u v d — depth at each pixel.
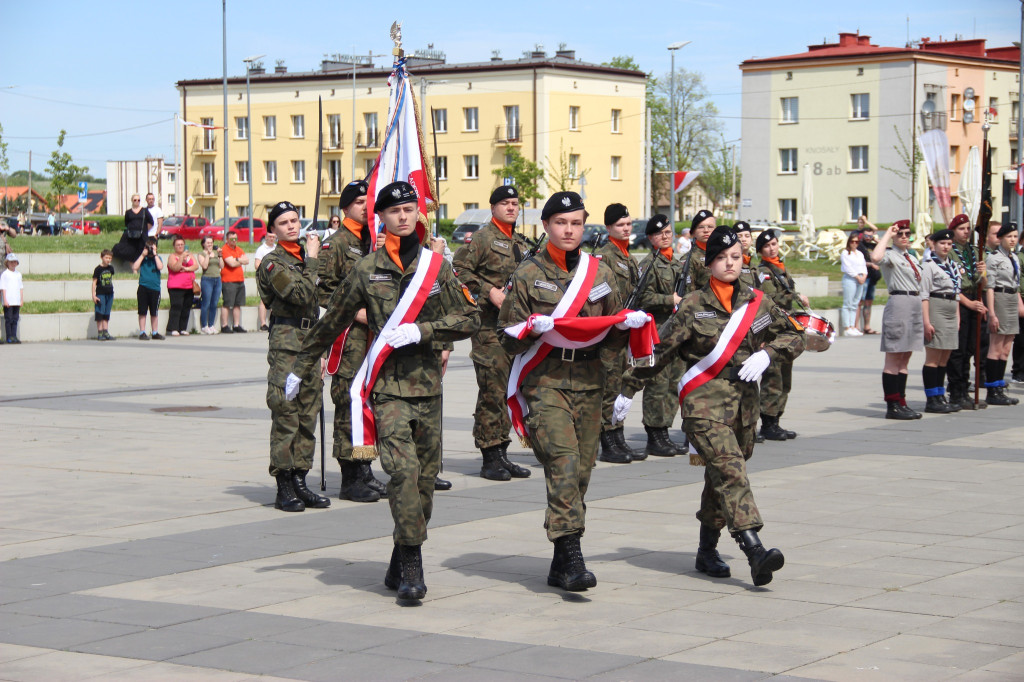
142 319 25.67
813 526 8.30
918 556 7.45
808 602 6.45
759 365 6.78
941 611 6.25
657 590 6.72
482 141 74.75
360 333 9.23
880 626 5.99
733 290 6.92
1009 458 11.19
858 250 27.25
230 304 27.12
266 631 5.96
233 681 5.23
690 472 10.63
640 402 15.40
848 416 14.19
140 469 10.70
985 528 8.23
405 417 6.53
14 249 33.44
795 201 72.94
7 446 11.93
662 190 98.69
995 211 59.62
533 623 6.09
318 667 5.40
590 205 76.12
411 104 10.05
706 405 6.86
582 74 74.88
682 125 98.06
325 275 9.15
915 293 13.73
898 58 68.94
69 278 30.33
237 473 10.53
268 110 80.94
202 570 7.20
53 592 6.70
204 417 14.08
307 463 9.08
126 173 110.31
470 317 6.63
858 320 28.23
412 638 5.84
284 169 80.94
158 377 18.30
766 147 73.38
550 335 6.62
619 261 10.88
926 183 42.81
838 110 71.06
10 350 22.80
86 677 5.29
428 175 10.04
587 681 5.18
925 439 12.38
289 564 7.35
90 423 13.56
